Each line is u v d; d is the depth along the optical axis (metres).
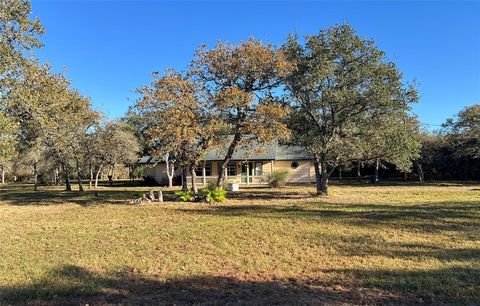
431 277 6.76
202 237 10.35
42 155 33.50
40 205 20.97
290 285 6.56
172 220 13.58
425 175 43.72
